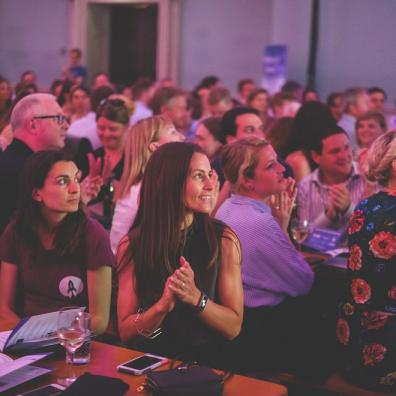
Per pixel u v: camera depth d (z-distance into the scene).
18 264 3.10
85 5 15.79
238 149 3.64
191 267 2.76
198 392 2.22
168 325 2.78
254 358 3.51
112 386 2.20
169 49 15.25
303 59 12.69
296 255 3.56
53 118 4.13
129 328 2.74
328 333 3.81
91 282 3.02
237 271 2.83
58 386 2.30
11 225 3.11
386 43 7.24
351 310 3.29
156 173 2.75
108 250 3.05
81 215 3.06
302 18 12.70
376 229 3.19
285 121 5.40
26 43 16.33
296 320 3.73
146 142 4.06
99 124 4.80
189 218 2.79
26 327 2.53
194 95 11.20
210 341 2.84
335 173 4.70
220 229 2.83
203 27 14.99
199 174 2.72
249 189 3.65
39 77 16.31
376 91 8.69
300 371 3.52
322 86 12.25
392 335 3.19
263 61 13.53
